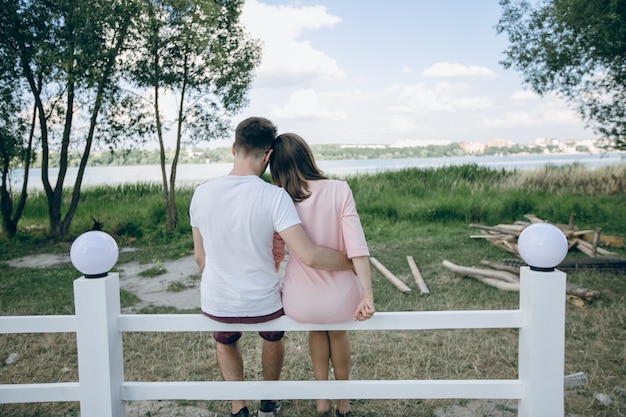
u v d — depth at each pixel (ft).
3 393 7.80
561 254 7.08
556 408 7.25
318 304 7.59
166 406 11.01
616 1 27.78
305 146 8.18
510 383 7.58
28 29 33.78
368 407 10.64
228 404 11.00
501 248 28.73
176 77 37.40
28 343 15.51
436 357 13.61
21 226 43.32
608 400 10.80
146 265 28.25
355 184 51.70
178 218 40.78
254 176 7.70
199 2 35.19
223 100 38.37
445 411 10.48
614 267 22.49
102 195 56.70
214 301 7.65
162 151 38.52
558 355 7.20
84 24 34.01
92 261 7.24
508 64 35.55
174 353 14.33
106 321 7.41
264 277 7.68
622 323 15.97
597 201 43.34
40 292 21.94
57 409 11.04
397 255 27.86
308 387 7.76
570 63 34.06
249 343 14.96
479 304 18.63
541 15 33.78
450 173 55.98
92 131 38.19
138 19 35.01
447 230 35.12
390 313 7.59
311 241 7.50
